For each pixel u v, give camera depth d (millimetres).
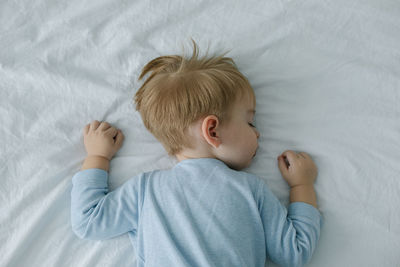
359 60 909
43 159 899
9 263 832
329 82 907
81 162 918
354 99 892
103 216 828
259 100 921
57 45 957
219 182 793
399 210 822
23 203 871
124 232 856
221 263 727
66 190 894
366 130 874
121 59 948
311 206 828
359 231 825
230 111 817
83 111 935
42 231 868
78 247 863
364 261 809
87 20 966
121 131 938
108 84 941
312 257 824
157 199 804
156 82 830
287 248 778
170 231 762
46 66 946
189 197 780
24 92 937
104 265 845
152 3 961
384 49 906
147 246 781
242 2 950
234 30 944
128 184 858
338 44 920
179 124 811
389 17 914
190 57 942
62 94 938
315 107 899
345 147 869
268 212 801
